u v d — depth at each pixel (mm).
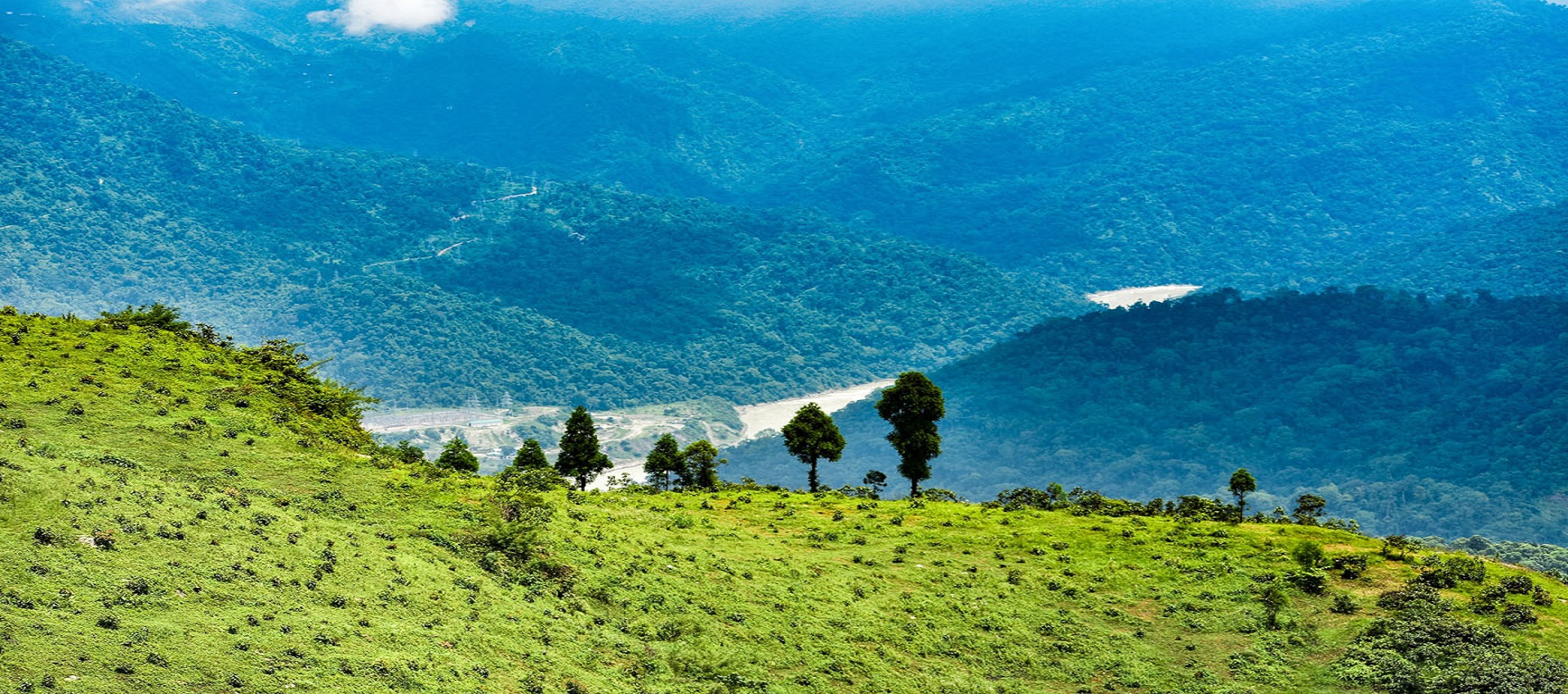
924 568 111938
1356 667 94562
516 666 80500
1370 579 108938
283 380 127000
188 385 118438
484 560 94312
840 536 119938
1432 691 90062
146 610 73562
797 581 105062
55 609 70562
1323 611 104188
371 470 108562
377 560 88688
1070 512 137000
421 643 79062
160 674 67875
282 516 91188
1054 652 98562
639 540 106625
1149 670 96688
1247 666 96812
